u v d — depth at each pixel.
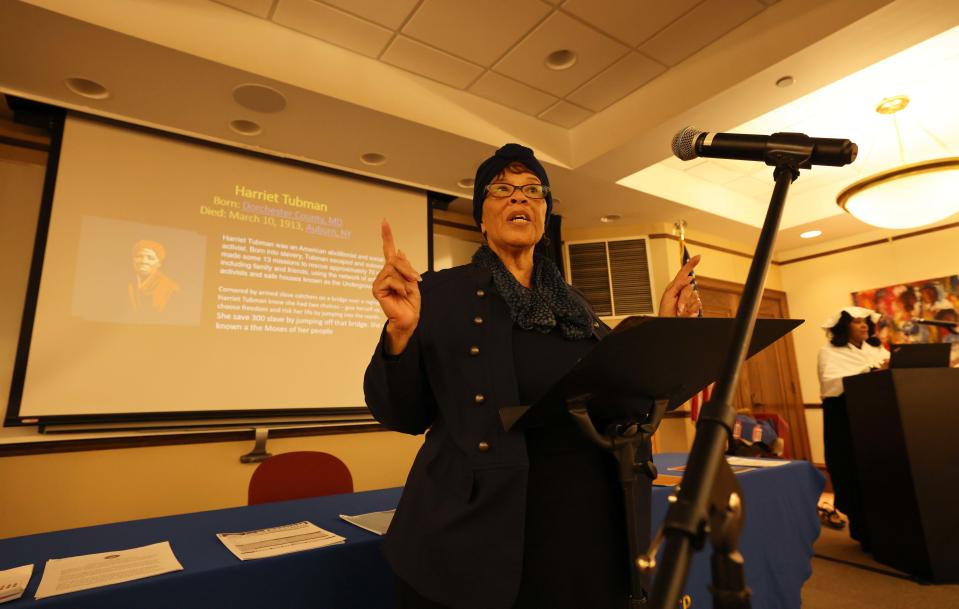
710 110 3.03
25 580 0.86
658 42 2.89
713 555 0.39
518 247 0.93
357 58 2.93
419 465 0.81
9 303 2.70
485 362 0.79
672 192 4.47
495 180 0.96
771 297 5.82
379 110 2.93
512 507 0.70
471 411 0.76
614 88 3.29
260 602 0.98
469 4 2.59
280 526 1.30
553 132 3.68
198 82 2.65
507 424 0.69
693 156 0.83
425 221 3.96
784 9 2.65
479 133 3.29
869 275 5.36
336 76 2.83
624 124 3.38
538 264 0.97
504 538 0.69
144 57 2.46
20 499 2.50
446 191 3.99
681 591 0.33
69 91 2.70
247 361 3.15
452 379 0.78
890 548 2.87
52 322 2.67
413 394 0.79
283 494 1.95
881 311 5.22
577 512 0.75
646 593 0.74
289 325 3.32
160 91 2.71
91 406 2.69
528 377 0.81
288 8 2.58
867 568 2.91
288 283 3.36
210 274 3.12
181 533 1.24
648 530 0.81
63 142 2.82
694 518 0.37
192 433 2.94
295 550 1.06
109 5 2.29
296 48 2.73
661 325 0.57
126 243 2.90
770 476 1.99
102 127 2.93
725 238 5.48
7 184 2.79
